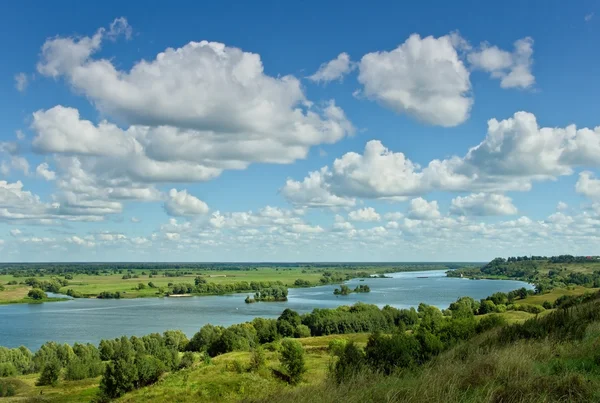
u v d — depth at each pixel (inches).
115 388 2596.0
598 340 589.6
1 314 7263.8
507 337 818.2
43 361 4045.3
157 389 1852.9
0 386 3154.5
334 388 478.0
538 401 377.7
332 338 4338.1
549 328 824.3
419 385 428.1
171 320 6422.2
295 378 1721.2
